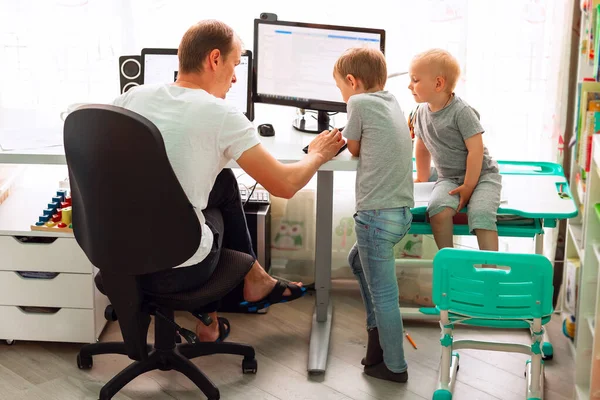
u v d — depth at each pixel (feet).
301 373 8.70
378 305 8.23
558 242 10.62
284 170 7.44
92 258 7.26
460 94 10.11
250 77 9.47
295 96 9.45
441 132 8.60
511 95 10.23
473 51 10.15
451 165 8.75
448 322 7.78
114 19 10.12
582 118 8.95
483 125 10.34
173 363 8.23
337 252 10.93
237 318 9.95
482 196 8.39
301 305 10.34
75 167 6.89
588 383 8.01
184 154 6.95
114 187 6.80
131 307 7.48
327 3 10.06
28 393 8.22
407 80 10.32
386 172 7.97
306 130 9.53
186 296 7.50
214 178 7.30
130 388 8.35
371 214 8.04
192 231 7.00
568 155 10.46
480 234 8.25
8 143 8.85
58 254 8.75
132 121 6.53
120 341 9.27
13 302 8.96
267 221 10.25
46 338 9.07
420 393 8.31
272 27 9.34
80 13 10.06
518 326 7.72
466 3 9.79
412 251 10.53
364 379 8.59
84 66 10.27
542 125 10.20
